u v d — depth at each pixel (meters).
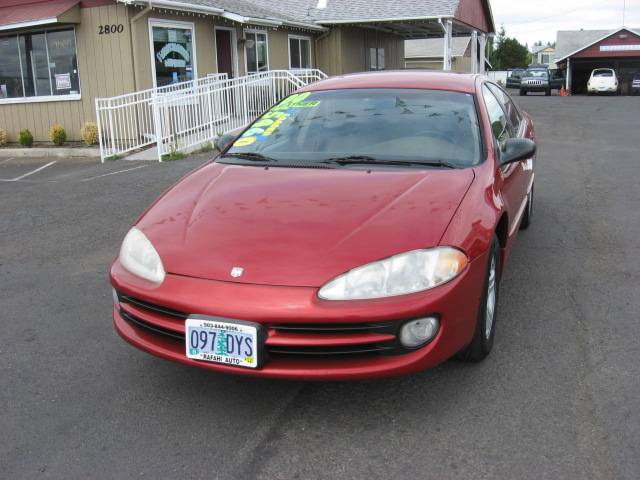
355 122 4.08
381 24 19.88
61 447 2.73
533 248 5.46
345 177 3.44
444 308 2.75
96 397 3.15
